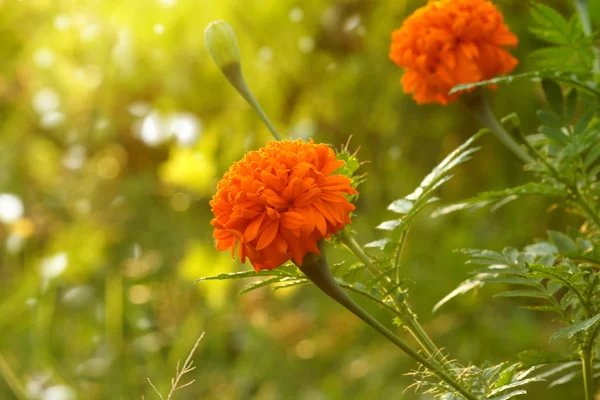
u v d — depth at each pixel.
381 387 2.02
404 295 1.10
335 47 2.10
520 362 1.09
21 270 2.43
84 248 2.40
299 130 2.12
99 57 2.18
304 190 1.04
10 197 2.10
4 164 2.51
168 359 2.39
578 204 1.16
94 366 2.21
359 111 2.17
